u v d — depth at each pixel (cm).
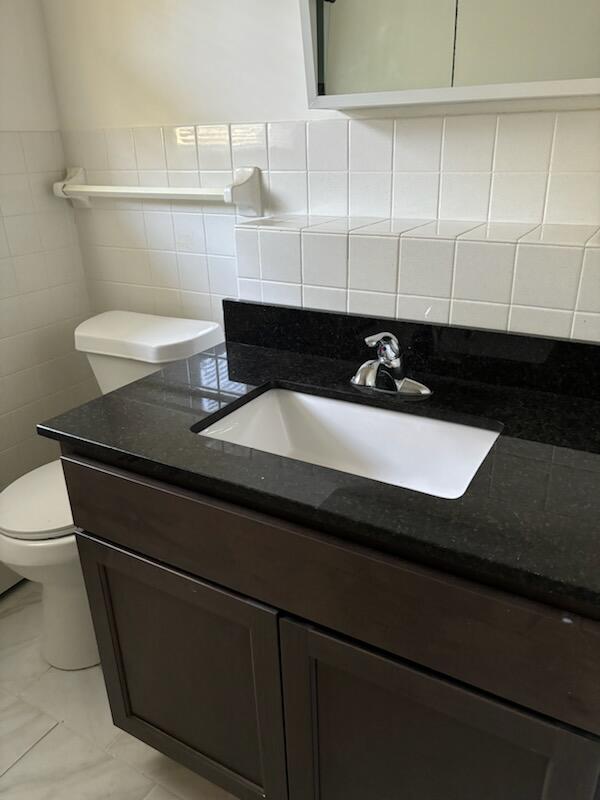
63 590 161
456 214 132
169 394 124
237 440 121
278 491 89
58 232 193
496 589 77
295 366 138
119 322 179
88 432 108
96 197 187
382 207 140
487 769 87
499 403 116
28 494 159
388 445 122
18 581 203
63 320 200
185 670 117
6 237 179
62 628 167
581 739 76
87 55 171
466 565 76
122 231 187
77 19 168
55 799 138
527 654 76
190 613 110
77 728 154
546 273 112
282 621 96
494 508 84
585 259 108
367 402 121
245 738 115
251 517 93
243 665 107
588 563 73
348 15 121
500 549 75
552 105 115
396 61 120
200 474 94
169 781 141
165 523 103
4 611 192
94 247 196
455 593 78
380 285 130
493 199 127
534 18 106
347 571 86
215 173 161
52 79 181
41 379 197
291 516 91
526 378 120
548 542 77
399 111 130
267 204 156
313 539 88
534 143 119
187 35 153
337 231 130
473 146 125
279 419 133
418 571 81
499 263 116
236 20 145
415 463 119
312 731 103
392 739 95
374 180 139
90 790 139
